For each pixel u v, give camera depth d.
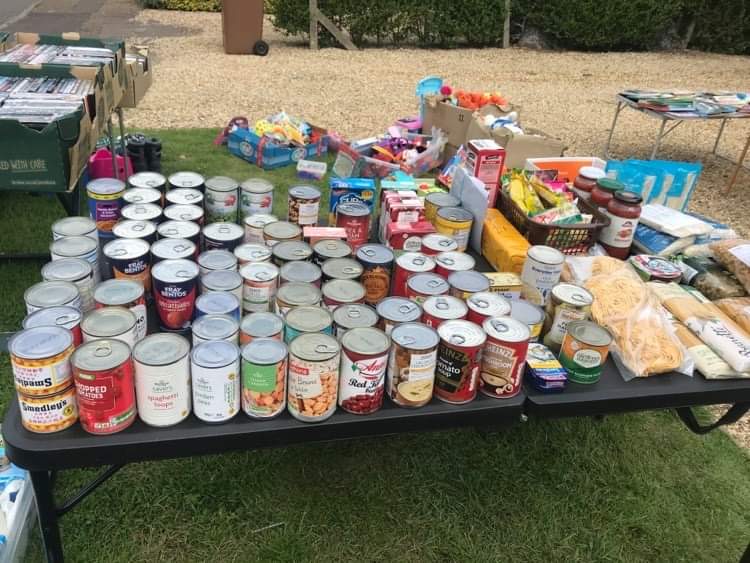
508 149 4.60
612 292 2.04
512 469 2.54
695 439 2.81
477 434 2.70
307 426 1.56
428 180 2.96
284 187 5.04
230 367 1.48
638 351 1.88
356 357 1.52
